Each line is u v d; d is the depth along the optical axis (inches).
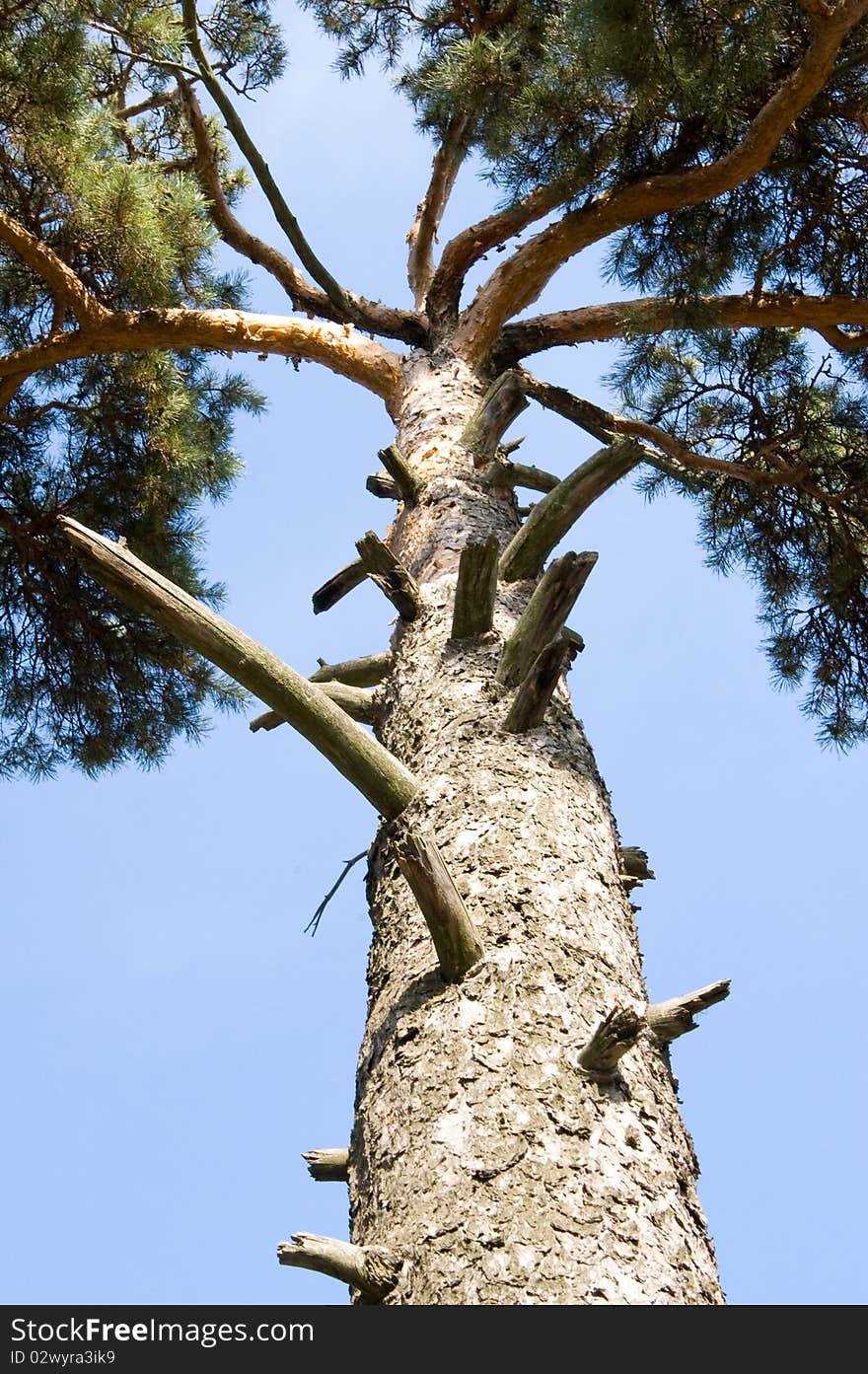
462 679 168.6
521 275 265.7
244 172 341.1
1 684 301.9
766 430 272.5
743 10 207.9
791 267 264.4
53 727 310.3
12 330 268.8
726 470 260.4
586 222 253.8
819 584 286.5
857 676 294.2
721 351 251.4
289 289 300.0
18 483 282.0
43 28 232.1
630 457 183.6
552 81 234.5
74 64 233.5
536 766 153.8
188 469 280.8
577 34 216.1
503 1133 112.7
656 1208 110.1
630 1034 115.5
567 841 145.0
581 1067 118.6
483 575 171.2
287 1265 106.7
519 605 185.9
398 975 136.4
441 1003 127.1
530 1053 119.7
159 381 266.8
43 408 273.6
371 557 191.8
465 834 143.9
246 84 319.0
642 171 247.0
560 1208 106.7
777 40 218.4
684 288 249.8
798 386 268.2
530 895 136.3
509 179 247.0
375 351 270.4
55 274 239.0
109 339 251.0
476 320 269.4
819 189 250.4
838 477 275.0
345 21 319.3
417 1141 115.5
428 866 128.8
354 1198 122.4
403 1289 104.8
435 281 286.5
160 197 257.4
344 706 191.8
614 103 235.8
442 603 189.2
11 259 256.5
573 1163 110.3
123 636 294.4
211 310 265.3
